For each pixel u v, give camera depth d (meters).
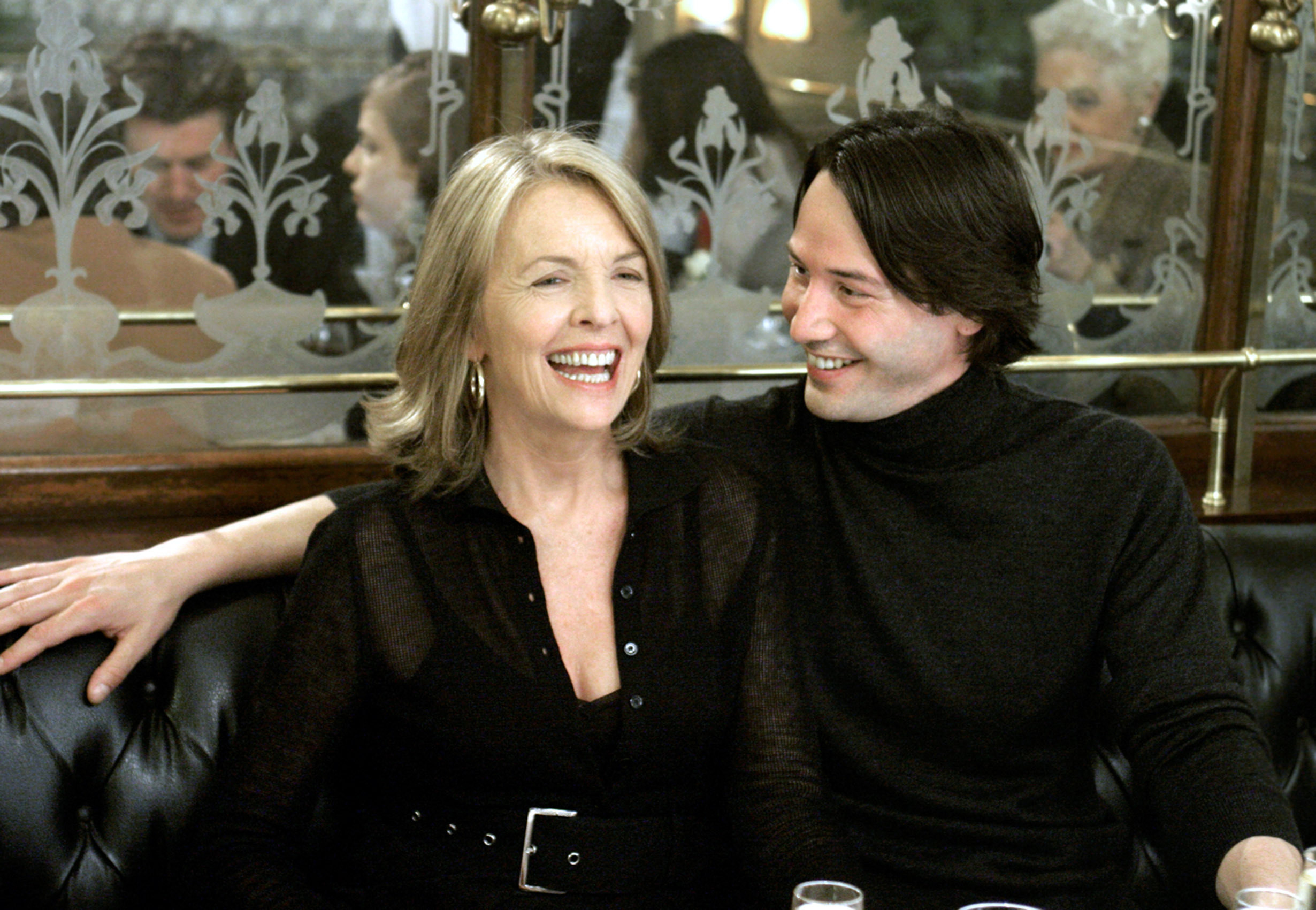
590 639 1.47
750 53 2.02
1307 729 1.83
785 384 2.09
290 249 1.92
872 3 2.04
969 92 2.09
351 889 1.45
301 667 1.43
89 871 1.51
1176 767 1.42
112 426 1.91
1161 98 2.15
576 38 1.96
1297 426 2.29
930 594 1.51
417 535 1.46
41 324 1.84
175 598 1.54
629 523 1.50
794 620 1.55
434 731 1.42
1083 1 2.10
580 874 1.41
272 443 1.97
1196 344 2.23
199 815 1.54
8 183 1.80
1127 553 1.52
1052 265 2.16
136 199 1.84
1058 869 1.50
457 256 1.44
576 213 1.42
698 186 2.04
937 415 1.51
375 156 1.93
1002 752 1.53
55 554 1.75
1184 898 1.75
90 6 1.79
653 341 1.52
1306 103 2.20
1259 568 1.85
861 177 1.46
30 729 1.49
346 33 1.89
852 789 1.55
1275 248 2.24
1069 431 1.55
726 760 1.51
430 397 1.48
